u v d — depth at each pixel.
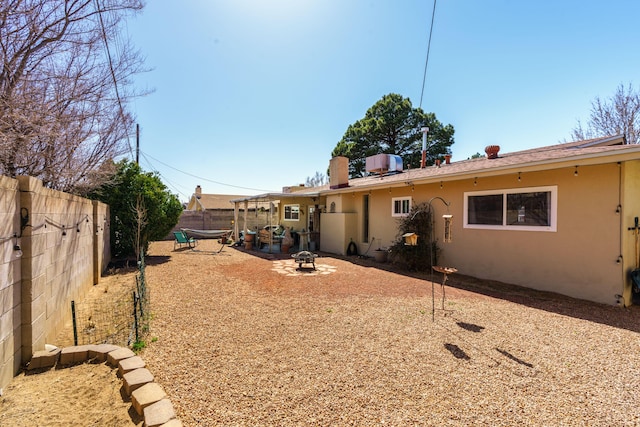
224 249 14.34
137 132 11.37
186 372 3.00
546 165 5.96
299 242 15.12
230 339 3.85
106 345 3.19
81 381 2.63
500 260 7.36
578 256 6.00
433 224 9.02
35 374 2.74
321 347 3.62
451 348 3.61
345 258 11.22
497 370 3.09
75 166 7.01
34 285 3.00
